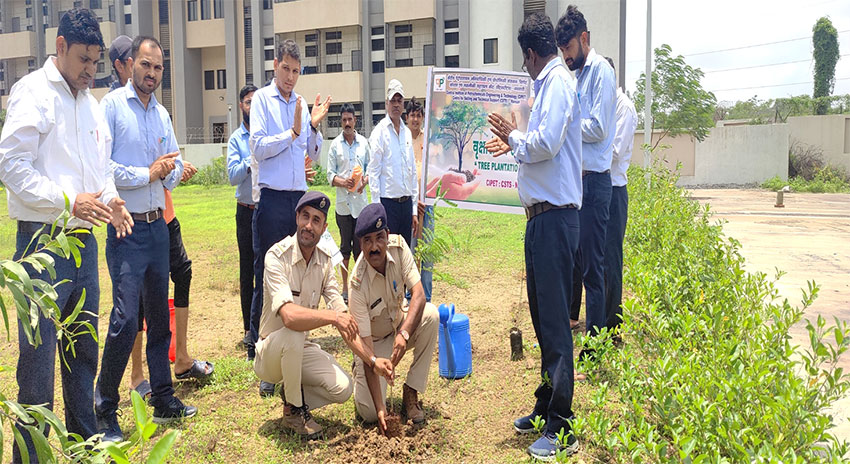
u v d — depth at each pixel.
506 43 32.22
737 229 12.84
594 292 4.61
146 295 3.88
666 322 3.75
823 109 43.84
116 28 40.53
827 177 27.56
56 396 4.40
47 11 42.50
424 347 3.88
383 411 3.72
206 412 4.14
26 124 2.97
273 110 4.80
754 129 28.62
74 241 2.09
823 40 44.00
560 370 3.34
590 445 3.45
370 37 35.59
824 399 3.01
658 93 24.17
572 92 3.32
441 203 6.14
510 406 4.16
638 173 12.54
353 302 3.81
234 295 7.76
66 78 3.21
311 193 3.82
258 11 37.38
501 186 6.09
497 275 8.45
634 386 3.37
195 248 11.41
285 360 3.62
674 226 6.77
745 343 3.55
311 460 3.46
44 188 2.97
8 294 6.50
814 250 9.90
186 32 39.66
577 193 3.40
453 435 3.74
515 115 6.04
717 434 2.80
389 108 6.26
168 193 4.52
